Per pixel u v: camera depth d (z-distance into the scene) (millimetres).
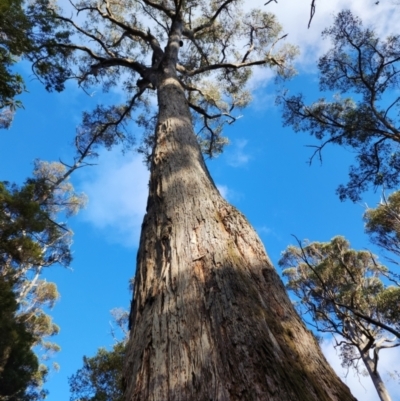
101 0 11945
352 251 14836
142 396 1473
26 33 8820
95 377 11258
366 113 8906
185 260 2221
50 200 16766
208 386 1390
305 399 1325
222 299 1831
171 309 1892
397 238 13906
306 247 16422
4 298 9070
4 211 9070
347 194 9656
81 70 11930
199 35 12891
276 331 1695
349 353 14164
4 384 12773
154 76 8102
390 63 8523
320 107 9938
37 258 9406
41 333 20312
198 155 3975
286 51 12203
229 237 2463
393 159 8867
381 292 13227
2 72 6734
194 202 2859
